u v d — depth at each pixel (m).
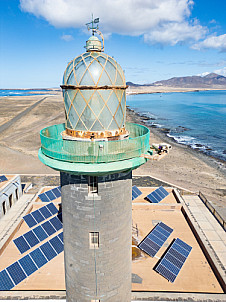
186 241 15.79
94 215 7.98
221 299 11.09
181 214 19.00
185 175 40.31
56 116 99.56
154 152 8.13
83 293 9.09
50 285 12.09
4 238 15.35
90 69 7.42
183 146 58.81
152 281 12.49
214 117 105.00
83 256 8.55
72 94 7.62
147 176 36.41
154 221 17.92
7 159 47.41
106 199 7.89
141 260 13.99
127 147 7.37
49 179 35.62
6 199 23.45
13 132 72.25
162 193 22.06
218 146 59.09
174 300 11.02
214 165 45.81
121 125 8.34
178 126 84.81
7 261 13.86
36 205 20.33
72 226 8.39
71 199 8.10
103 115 7.69
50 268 13.26
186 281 12.57
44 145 7.83
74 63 7.82
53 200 21.69
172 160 47.88
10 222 21.91
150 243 14.91
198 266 13.65
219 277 12.69
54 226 16.64
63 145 7.24
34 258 13.40
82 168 7.01
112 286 9.06
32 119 92.81
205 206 25.11
